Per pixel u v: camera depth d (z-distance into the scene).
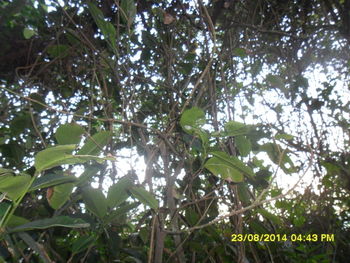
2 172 0.73
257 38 2.77
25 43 2.35
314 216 2.29
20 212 1.59
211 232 1.61
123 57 1.85
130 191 1.20
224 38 2.27
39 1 2.26
